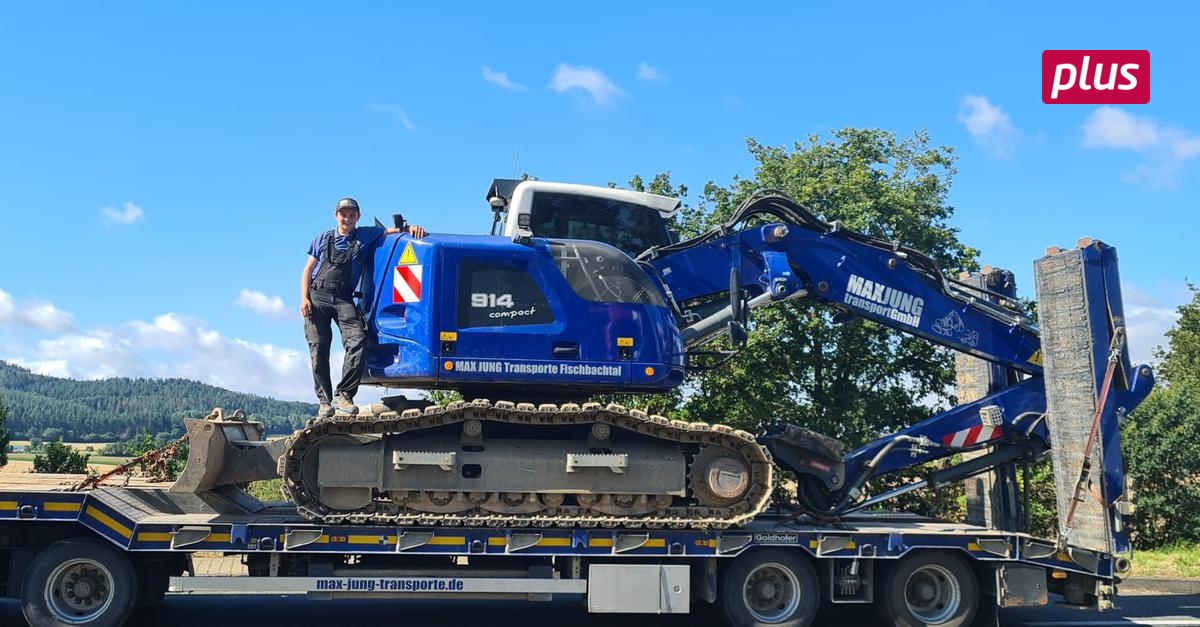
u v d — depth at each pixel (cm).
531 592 815
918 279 1012
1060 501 916
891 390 1775
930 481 998
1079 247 926
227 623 877
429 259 838
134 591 788
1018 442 1013
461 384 855
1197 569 1309
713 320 975
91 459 1805
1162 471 1628
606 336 848
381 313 849
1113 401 908
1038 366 1010
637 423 820
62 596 779
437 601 1028
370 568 816
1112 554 881
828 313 1705
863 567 872
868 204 1698
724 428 820
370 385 868
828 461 930
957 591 876
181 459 1083
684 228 1845
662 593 823
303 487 801
